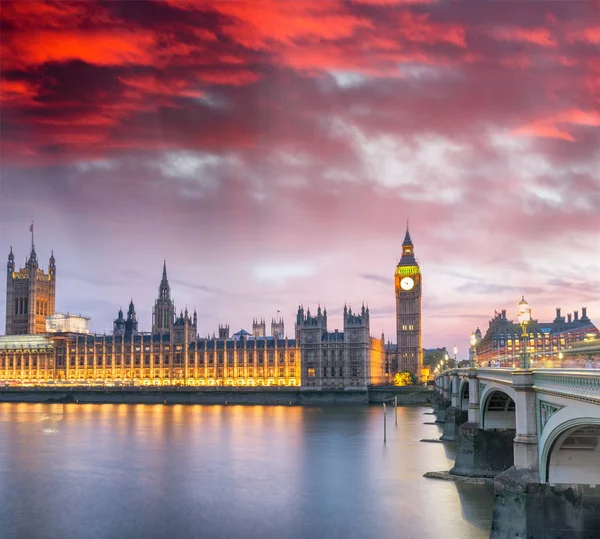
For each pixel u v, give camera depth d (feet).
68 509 303.68
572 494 191.11
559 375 170.30
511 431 336.49
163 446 483.51
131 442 505.25
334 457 427.74
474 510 286.87
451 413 499.51
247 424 632.79
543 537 191.31
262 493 329.11
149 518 288.10
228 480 360.48
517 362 372.58
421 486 333.21
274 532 266.16
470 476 338.95
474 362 352.28
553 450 191.42
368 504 302.04
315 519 281.95
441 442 489.26
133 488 343.26
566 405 171.01
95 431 575.38
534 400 199.31
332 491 328.90
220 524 278.46
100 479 365.81
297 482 352.28
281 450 461.37
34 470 391.86
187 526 276.21
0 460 425.69
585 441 190.49
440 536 255.91
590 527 189.78
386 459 416.87
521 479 194.49
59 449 470.39
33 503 314.14
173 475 375.04
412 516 281.54
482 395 333.83
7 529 274.16
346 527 269.85
